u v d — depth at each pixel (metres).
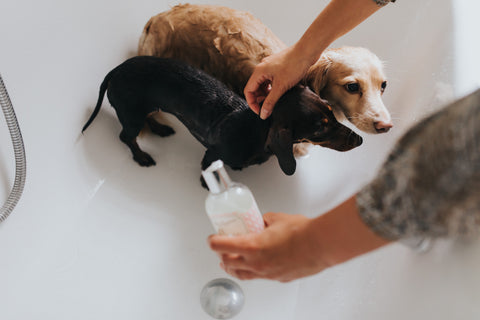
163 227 1.11
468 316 0.51
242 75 1.11
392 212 0.37
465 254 0.55
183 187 1.17
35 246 1.00
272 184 1.20
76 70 1.13
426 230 0.37
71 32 1.12
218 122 1.00
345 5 0.78
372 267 0.77
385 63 1.17
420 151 0.34
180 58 1.16
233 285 1.00
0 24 1.00
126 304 0.99
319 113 0.91
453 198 0.33
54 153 1.07
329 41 0.84
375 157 1.13
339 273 0.88
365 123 0.97
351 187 1.16
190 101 1.01
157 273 1.04
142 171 1.18
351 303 0.78
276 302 1.01
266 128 0.99
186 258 1.07
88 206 1.09
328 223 0.44
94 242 1.06
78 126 1.12
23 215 1.00
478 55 0.83
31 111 1.04
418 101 0.96
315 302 0.91
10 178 0.99
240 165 1.08
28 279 0.97
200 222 1.13
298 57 0.86
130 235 1.08
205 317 0.99
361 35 1.26
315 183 1.21
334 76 0.99
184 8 1.16
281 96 0.94
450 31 0.91
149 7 1.29
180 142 1.25
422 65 1.00
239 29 1.11
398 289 0.65
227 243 0.50
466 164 0.31
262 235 0.50
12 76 1.01
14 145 0.93
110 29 1.20
